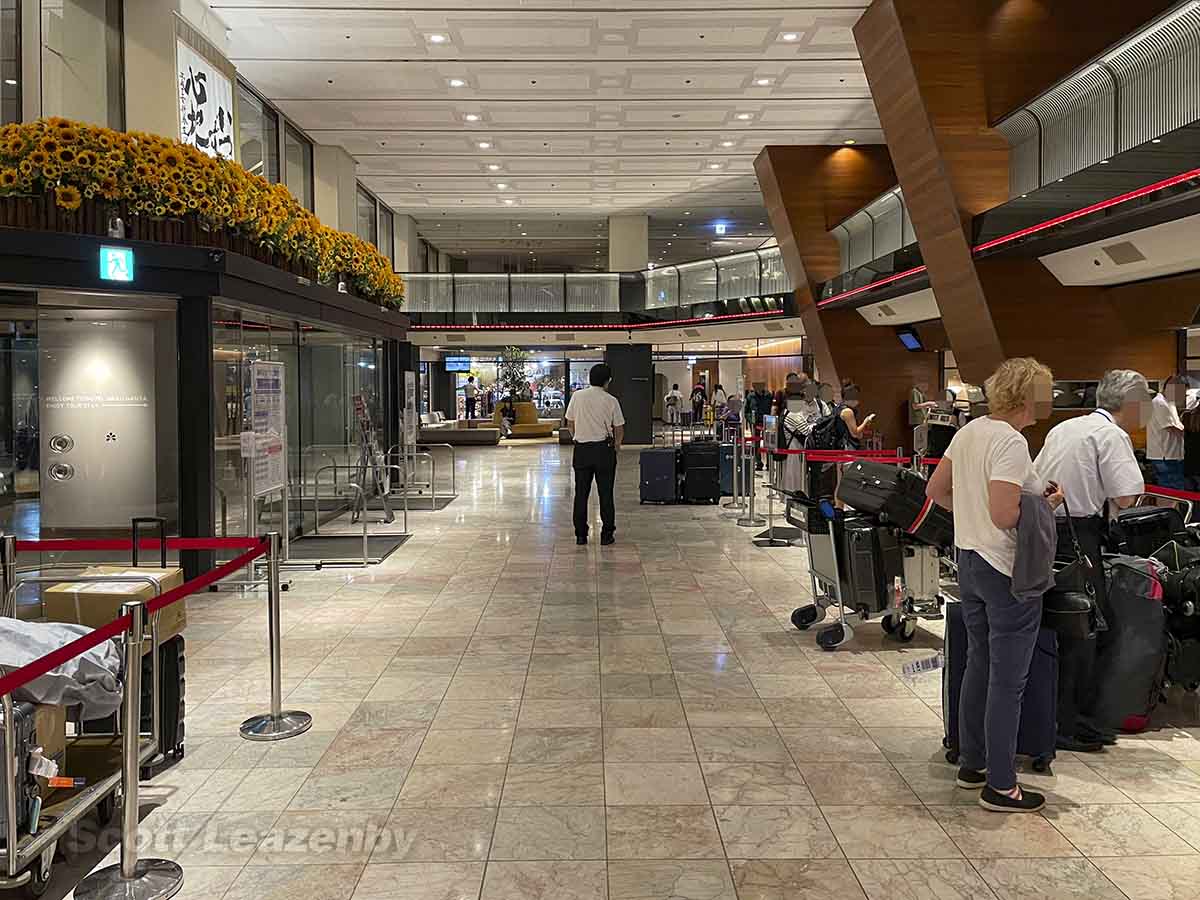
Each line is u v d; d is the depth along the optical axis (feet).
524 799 12.21
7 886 9.33
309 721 15.24
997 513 11.16
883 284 50.21
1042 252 34.17
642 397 93.71
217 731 14.85
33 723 10.14
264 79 48.80
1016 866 10.36
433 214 90.94
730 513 42.27
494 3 39.34
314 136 60.39
